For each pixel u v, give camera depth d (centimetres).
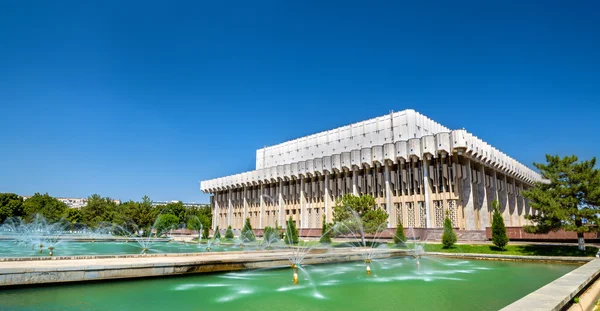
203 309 972
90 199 6662
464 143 3600
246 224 4928
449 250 2789
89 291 1137
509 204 5203
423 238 3606
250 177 6016
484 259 2452
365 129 5022
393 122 4738
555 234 2998
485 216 4034
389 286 1363
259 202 5966
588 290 932
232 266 1605
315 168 4934
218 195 6994
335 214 3462
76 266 1212
